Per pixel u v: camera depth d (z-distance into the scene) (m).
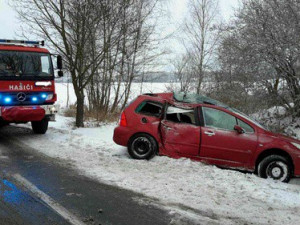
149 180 5.96
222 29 12.67
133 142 7.41
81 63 11.94
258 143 6.80
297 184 6.64
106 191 5.37
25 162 7.00
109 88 16.92
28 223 4.13
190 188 5.64
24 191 5.23
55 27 11.53
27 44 9.99
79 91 12.01
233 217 4.61
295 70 10.20
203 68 16.73
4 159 7.21
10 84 8.97
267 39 9.95
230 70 12.28
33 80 9.34
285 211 4.98
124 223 4.25
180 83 17.70
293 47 9.56
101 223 4.22
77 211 4.55
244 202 5.21
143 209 4.71
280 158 6.64
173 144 7.27
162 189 5.54
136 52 16.03
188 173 6.41
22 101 9.15
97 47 13.02
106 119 14.24
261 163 6.74
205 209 4.82
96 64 13.29
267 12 10.00
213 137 7.02
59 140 9.41
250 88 11.32
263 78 10.71
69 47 11.92
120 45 14.04
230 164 6.96
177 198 5.18
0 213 4.39
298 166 6.60
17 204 4.71
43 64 9.63
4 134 10.37
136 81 17.97
